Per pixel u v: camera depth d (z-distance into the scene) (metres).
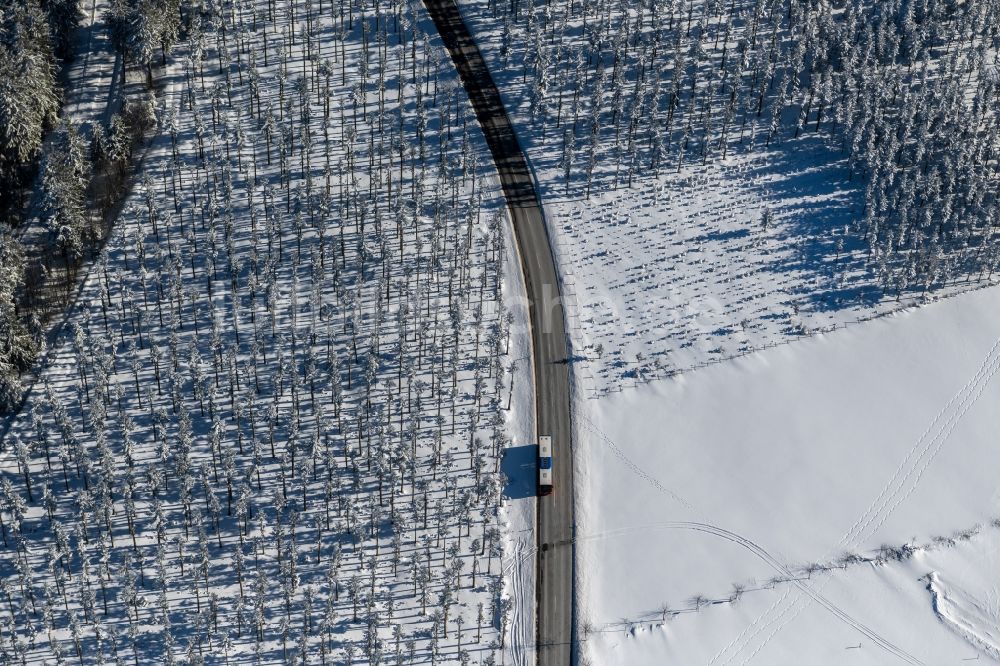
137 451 166.38
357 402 171.00
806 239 189.62
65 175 178.50
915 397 174.75
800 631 156.25
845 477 167.88
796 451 169.62
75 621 149.38
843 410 173.25
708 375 175.75
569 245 188.38
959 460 170.12
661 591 158.50
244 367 172.00
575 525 163.25
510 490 165.62
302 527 161.50
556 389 174.38
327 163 187.62
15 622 153.88
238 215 187.50
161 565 156.00
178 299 176.50
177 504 163.38
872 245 186.62
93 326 176.50
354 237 185.62
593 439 170.38
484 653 153.25
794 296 183.88
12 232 183.38
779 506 165.38
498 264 181.75
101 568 156.62
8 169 185.38
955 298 184.12
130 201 188.38
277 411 170.12
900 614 158.12
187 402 170.38
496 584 156.12
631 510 164.75
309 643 152.88
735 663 153.50
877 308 182.88
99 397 168.00
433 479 165.00
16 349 169.00
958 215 189.12
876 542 163.25
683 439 170.50
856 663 154.25
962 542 163.50
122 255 183.00
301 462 165.38
